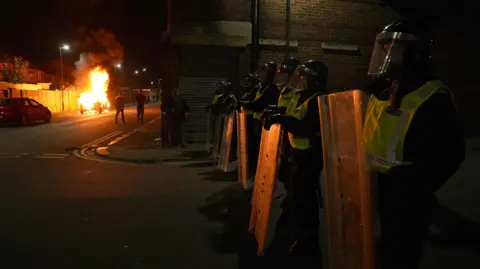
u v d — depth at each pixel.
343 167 2.63
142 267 3.88
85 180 7.82
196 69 11.52
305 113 3.78
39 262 3.97
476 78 12.93
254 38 11.13
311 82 3.85
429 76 2.05
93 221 5.29
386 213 2.17
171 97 11.60
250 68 11.32
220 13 11.09
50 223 5.20
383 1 11.91
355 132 2.42
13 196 6.56
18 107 20.56
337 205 2.77
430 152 1.92
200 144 11.97
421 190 2.02
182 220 5.35
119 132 17.47
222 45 11.05
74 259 4.05
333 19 11.67
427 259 3.95
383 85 2.20
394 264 2.15
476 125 12.98
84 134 16.59
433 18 12.34
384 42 2.11
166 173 8.51
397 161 2.05
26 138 15.12
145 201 6.28
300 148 3.99
